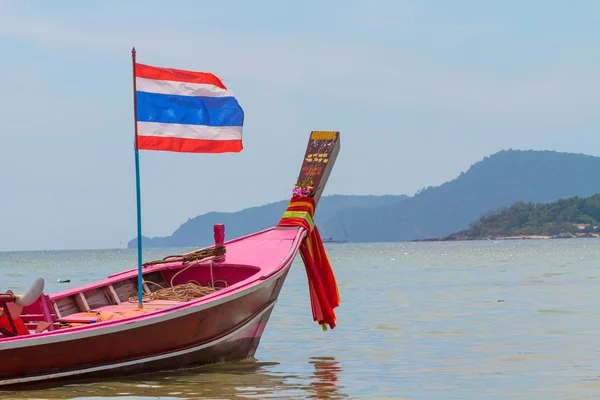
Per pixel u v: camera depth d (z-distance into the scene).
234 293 11.23
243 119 12.26
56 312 11.30
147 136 11.62
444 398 9.72
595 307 20.16
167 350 10.88
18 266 73.31
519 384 10.57
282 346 14.40
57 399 9.34
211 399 9.53
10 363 9.44
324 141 15.34
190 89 11.90
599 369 11.55
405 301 23.17
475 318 18.25
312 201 14.64
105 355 10.17
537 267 45.69
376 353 13.45
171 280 13.65
